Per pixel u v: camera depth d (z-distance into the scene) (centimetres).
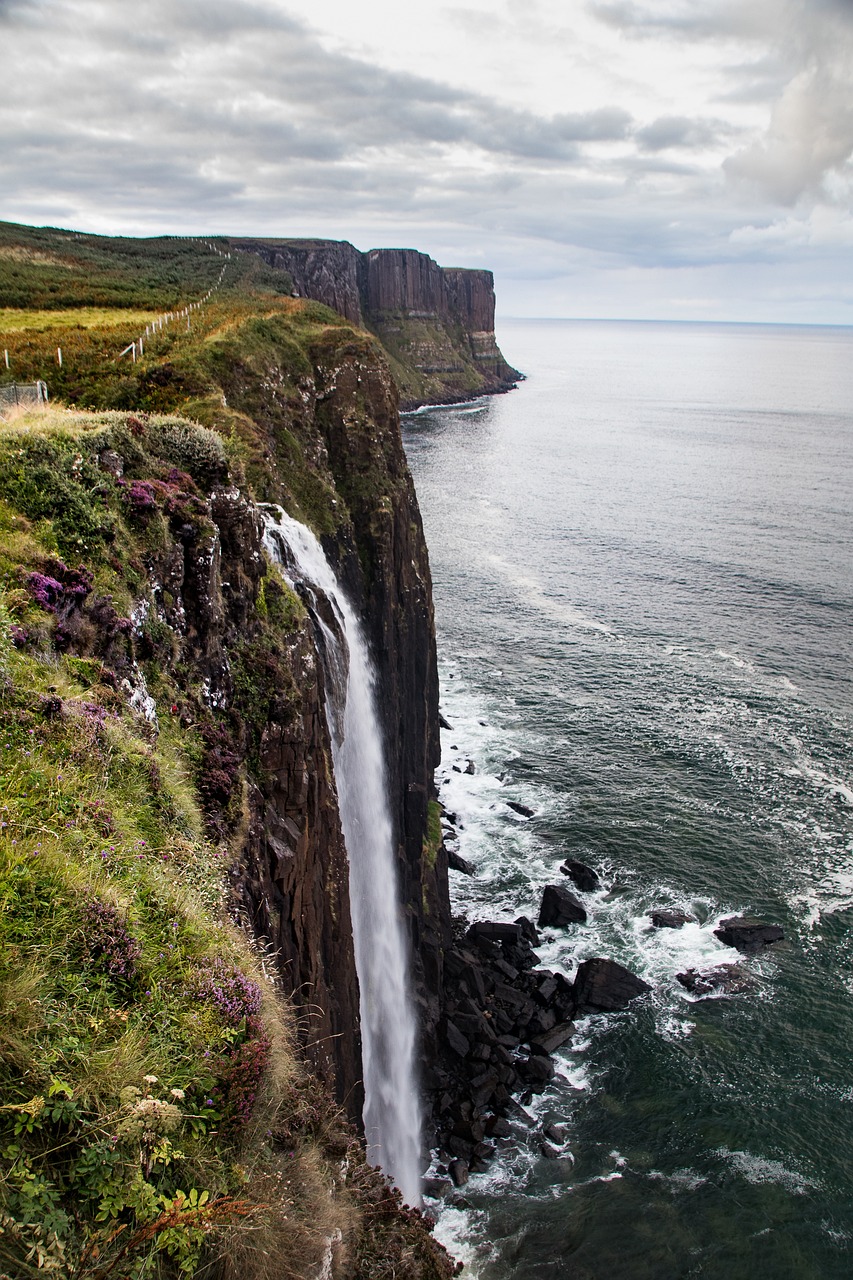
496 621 9650
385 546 5206
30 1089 893
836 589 10538
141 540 2153
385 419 5662
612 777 6500
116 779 1455
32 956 1002
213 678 2297
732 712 7469
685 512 14688
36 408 2656
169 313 6109
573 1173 3653
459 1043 4181
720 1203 3512
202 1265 941
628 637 9156
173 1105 962
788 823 5903
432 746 6256
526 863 5581
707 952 4816
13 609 1562
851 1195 3541
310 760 2748
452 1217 3453
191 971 1186
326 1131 1372
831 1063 4134
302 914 2442
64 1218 819
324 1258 1138
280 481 4288
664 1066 4141
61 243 10525
